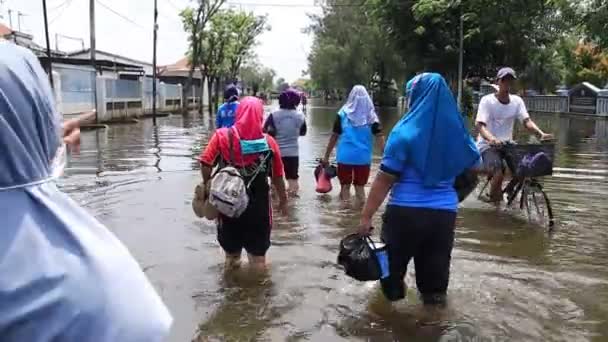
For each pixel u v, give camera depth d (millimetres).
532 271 5223
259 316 4254
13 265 1339
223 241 5148
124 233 6504
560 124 30203
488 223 7137
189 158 13625
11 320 1325
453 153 4059
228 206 4652
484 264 5414
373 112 8461
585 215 7621
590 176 11039
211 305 4453
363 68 65875
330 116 40656
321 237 6461
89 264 1426
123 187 9445
